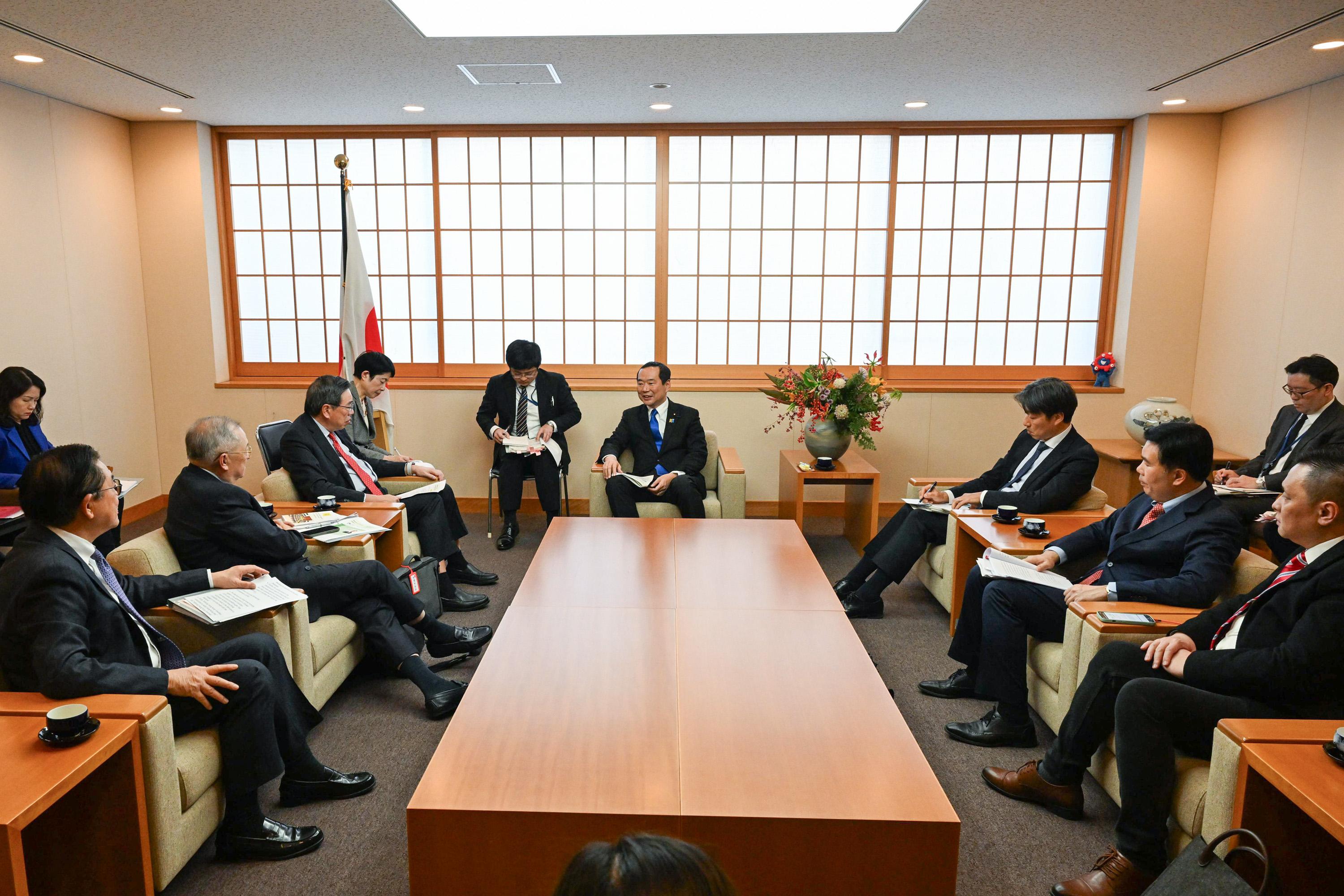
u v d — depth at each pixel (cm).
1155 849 186
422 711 283
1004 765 252
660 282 531
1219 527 238
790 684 211
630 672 216
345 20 315
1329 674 179
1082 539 284
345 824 221
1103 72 392
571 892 65
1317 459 185
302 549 276
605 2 305
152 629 206
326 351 547
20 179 422
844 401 435
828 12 312
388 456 423
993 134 512
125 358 502
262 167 529
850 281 534
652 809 158
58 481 186
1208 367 500
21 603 182
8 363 418
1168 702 187
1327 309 407
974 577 285
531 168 525
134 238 509
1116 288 520
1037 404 334
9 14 307
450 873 160
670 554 319
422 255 538
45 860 173
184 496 257
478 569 423
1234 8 302
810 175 523
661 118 496
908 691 301
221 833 207
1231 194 478
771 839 157
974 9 304
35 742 159
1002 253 529
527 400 482
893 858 157
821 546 478
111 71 388
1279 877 162
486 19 318
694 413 454
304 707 242
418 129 518
